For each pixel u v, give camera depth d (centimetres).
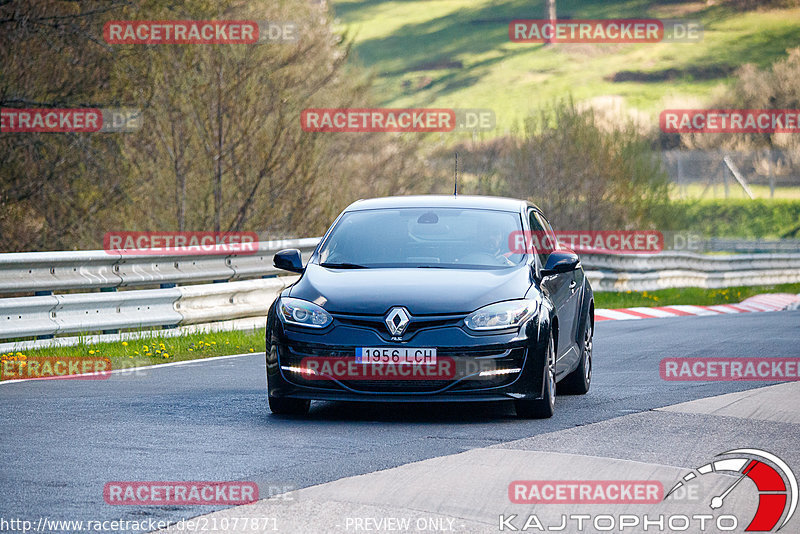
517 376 2925
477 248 3247
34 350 4297
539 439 2709
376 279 3050
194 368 4106
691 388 3625
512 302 2977
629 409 3197
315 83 8669
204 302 5078
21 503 2055
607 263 8631
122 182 7975
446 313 2912
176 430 2811
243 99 7944
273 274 5612
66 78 7756
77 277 4500
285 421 2970
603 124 14062
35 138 7669
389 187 10838
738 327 5888
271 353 2997
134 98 7875
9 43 7425
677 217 13875
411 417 3070
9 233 7738
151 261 4816
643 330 5775
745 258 11338
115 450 2542
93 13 7525
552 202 13462
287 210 8119
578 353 3503
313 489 2177
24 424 2875
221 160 7956
